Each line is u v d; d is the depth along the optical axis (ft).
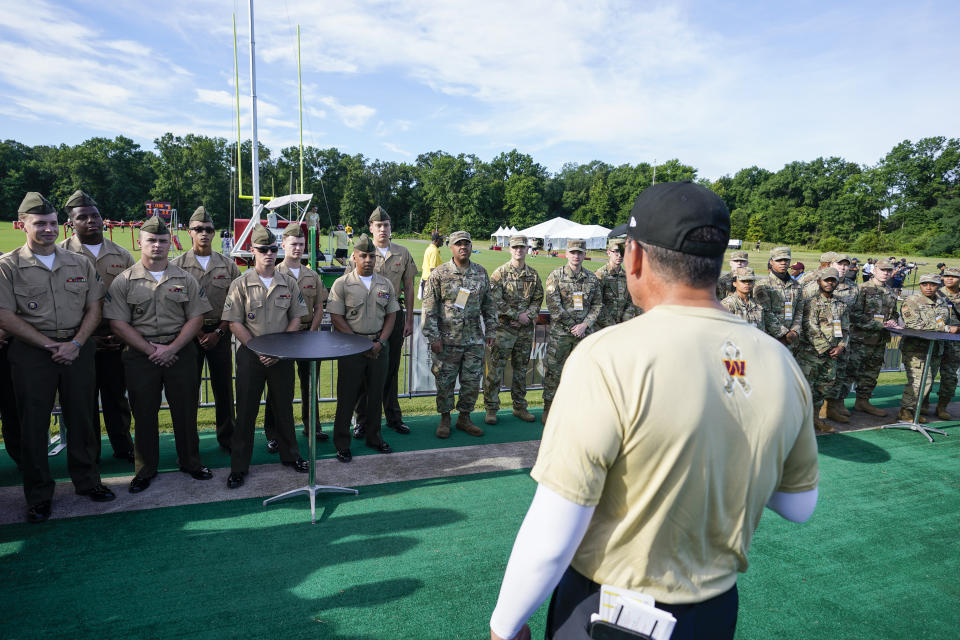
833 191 266.16
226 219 241.76
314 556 9.62
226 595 8.46
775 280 18.11
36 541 9.79
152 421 11.99
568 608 3.45
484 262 89.61
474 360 16.35
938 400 20.79
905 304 19.02
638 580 3.17
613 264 19.13
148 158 237.86
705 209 3.24
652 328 3.15
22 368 10.35
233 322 12.61
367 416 14.82
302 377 15.15
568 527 3.00
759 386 3.11
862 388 20.25
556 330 17.44
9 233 109.91
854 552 10.46
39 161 232.32
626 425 2.94
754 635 8.05
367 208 272.51
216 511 11.15
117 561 9.27
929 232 209.97
